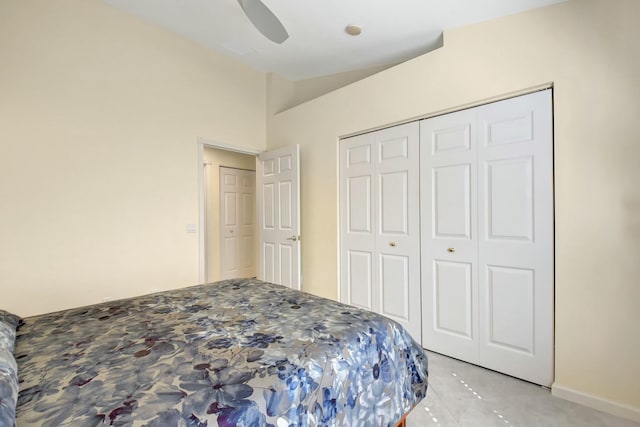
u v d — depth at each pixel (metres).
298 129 3.43
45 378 0.83
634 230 1.54
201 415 0.69
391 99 2.58
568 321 1.73
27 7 2.09
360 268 2.90
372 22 2.37
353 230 2.96
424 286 2.43
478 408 1.66
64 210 2.25
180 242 2.93
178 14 2.56
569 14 1.72
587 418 1.56
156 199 2.76
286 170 3.41
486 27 2.04
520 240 1.93
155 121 2.76
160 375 0.85
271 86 3.71
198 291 1.81
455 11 2.05
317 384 0.91
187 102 2.99
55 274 2.21
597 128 1.64
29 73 2.10
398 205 2.59
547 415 1.59
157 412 0.69
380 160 2.72
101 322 1.29
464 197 2.19
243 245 4.95
